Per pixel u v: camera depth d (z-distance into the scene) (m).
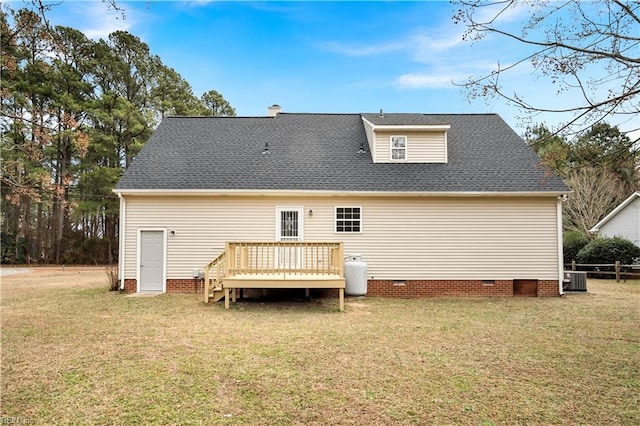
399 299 12.13
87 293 12.82
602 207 26.03
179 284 12.73
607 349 6.59
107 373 5.36
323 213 12.87
